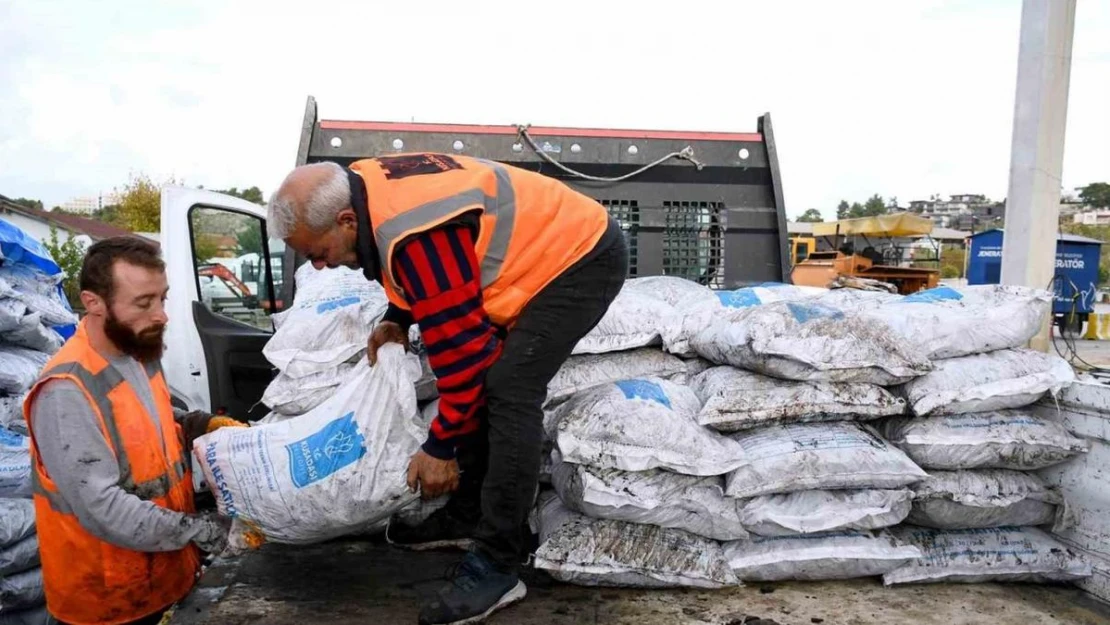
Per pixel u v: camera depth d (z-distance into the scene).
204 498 3.92
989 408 2.62
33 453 2.11
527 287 2.21
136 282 2.04
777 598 2.38
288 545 2.69
